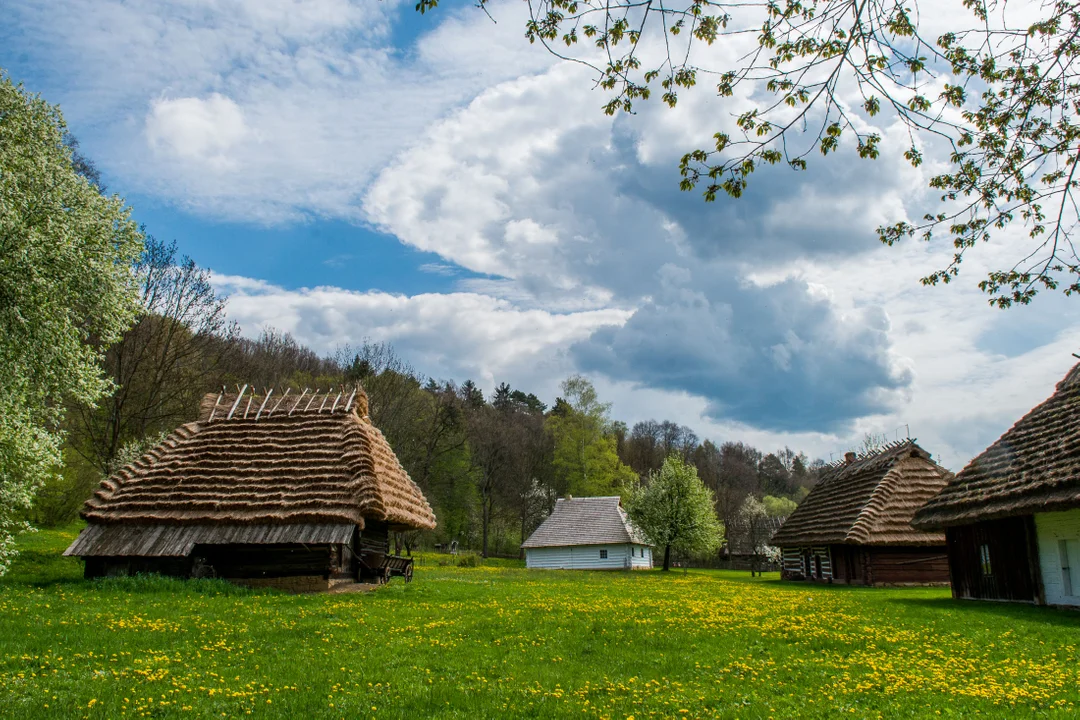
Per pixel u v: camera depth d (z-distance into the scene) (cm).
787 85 803
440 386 9419
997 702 842
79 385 2048
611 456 7594
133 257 2239
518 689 896
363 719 752
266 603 1730
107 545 2103
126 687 845
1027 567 2016
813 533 3694
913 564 3228
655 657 1127
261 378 5469
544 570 4775
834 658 1134
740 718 782
